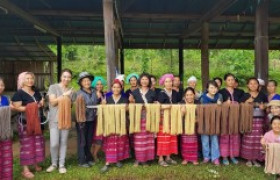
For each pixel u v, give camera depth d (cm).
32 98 395
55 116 403
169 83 439
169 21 898
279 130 377
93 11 768
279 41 1125
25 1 697
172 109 423
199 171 409
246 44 1132
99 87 458
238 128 425
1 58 1082
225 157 439
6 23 886
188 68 2041
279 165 366
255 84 437
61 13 757
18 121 393
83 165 427
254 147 434
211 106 419
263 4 491
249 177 390
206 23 746
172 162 442
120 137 424
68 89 417
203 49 757
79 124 420
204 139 439
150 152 434
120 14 732
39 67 1188
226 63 1981
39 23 763
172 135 436
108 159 416
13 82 1095
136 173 402
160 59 2052
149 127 421
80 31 973
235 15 788
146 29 970
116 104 420
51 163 440
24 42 1062
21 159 391
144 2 746
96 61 2038
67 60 2025
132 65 1998
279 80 1723
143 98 431
